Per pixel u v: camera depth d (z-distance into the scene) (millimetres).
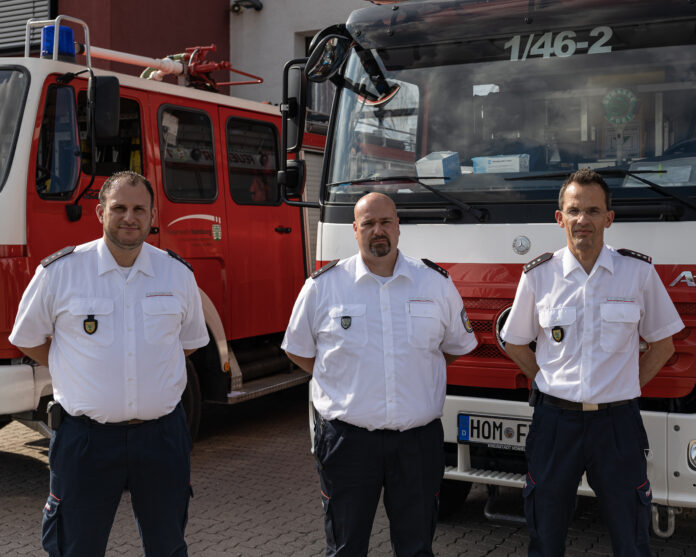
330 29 4723
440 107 4363
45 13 11289
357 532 3211
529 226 4008
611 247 3572
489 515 4160
